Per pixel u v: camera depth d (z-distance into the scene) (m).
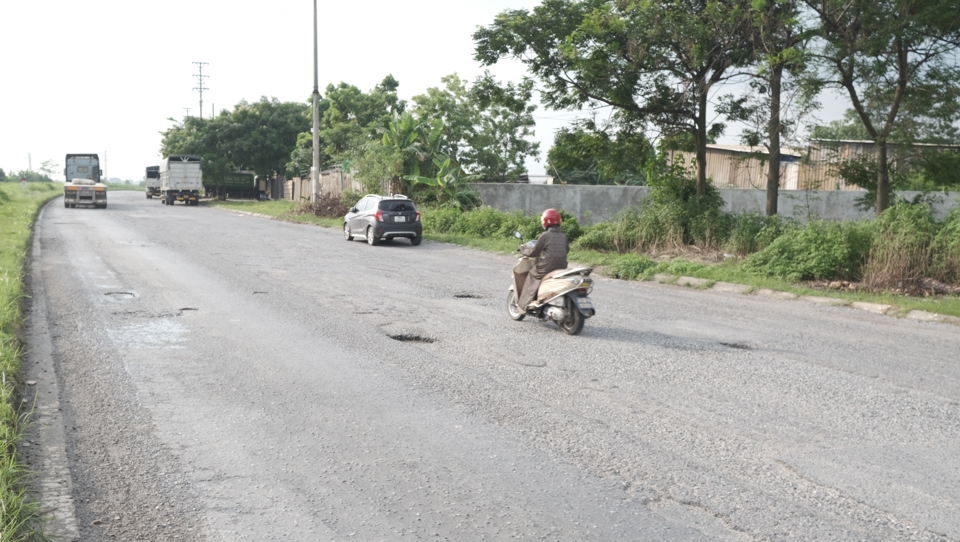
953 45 15.55
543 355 7.95
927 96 15.78
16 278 11.26
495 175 49.09
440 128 31.14
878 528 3.92
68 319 9.20
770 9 16.50
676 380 6.95
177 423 5.42
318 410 5.79
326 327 9.18
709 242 17.91
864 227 14.30
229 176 61.88
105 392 6.15
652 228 18.95
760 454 5.00
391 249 20.84
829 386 6.80
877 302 11.49
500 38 19.31
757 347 8.54
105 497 4.14
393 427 5.42
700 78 18.45
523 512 4.04
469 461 4.77
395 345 8.27
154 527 3.80
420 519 3.93
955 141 16.06
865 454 5.02
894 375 7.26
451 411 5.84
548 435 5.31
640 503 4.18
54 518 3.84
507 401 6.15
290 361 7.37
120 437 5.10
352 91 56.38
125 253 16.95
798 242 14.39
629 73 18.28
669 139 20.98
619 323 10.04
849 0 15.22
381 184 31.84
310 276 14.12
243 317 9.68
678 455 4.95
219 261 15.98
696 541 3.73
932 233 13.41
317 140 35.94
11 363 6.50
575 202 29.97
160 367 7.02
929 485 4.50
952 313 10.43
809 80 16.09
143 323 9.11
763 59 17.20
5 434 4.65
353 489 4.30
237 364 7.20
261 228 27.62
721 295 12.96
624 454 4.95
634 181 40.09
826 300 12.09
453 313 10.56
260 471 4.55
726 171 33.88
